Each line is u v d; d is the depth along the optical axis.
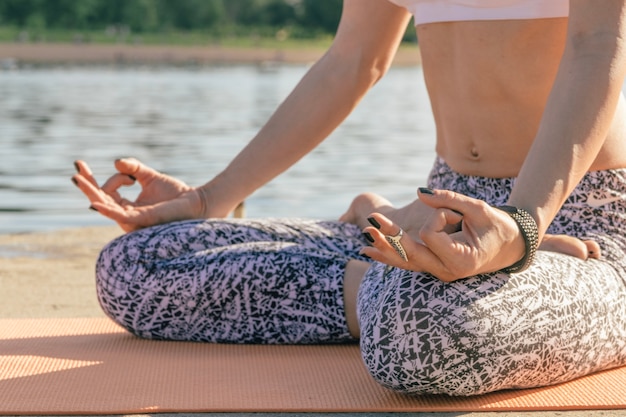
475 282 2.05
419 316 2.04
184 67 38.00
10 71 29.80
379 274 2.26
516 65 2.36
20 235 5.18
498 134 2.43
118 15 58.81
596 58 2.06
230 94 19.38
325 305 2.59
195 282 2.62
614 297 2.26
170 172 7.84
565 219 2.43
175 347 2.64
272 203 6.49
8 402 2.11
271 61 49.62
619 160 2.42
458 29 2.41
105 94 18.61
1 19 54.69
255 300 2.61
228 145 10.06
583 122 2.02
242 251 2.63
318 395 2.18
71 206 6.38
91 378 2.30
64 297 3.53
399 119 14.04
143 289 2.66
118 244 2.71
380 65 2.81
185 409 2.07
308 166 8.55
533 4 2.31
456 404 2.12
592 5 2.08
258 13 67.62
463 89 2.45
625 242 2.40
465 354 2.04
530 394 2.19
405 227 2.66
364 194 2.90
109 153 9.29
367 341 2.12
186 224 2.71
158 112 14.54
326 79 2.80
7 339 2.75
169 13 61.94
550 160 2.00
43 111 14.38
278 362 2.47
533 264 2.14
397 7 2.71
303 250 2.63
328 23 66.31
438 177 2.63
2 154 9.19
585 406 2.10
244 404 2.11
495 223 1.91
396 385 2.10
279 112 2.85
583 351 2.19
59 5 56.06
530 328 2.08
